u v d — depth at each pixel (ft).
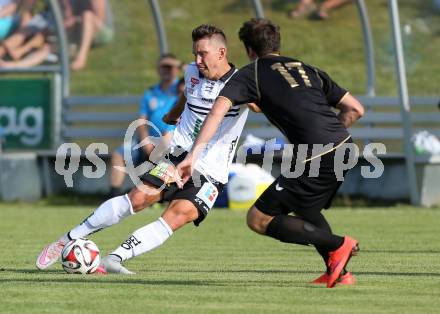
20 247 97.30
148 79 157.28
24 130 155.63
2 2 154.30
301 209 64.03
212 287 66.59
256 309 57.16
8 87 155.74
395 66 143.02
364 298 61.62
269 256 90.27
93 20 156.15
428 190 145.18
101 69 157.58
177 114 77.82
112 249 96.84
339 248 64.03
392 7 140.77
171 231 72.79
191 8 159.33
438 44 145.18
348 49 154.71
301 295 62.75
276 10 156.76
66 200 152.97
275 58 64.54
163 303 59.31
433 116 144.56
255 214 64.39
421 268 79.41
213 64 73.51
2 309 57.00
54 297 61.62
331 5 155.43
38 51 155.22
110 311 56.39
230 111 72.84
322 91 64.49
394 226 119.65
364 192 150.00
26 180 153.58
